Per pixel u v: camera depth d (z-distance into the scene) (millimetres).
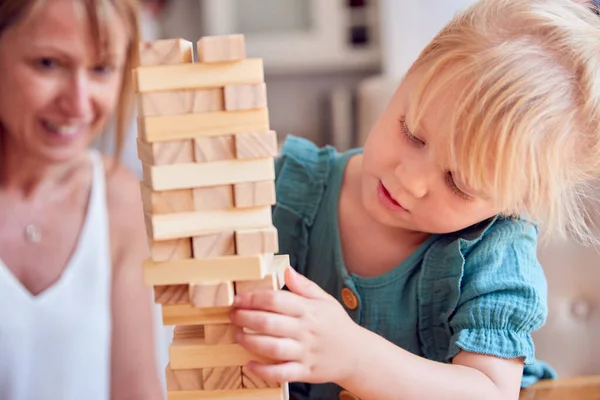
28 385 1157
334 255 783
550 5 666
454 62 623
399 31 2641
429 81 623
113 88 1058
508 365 654
